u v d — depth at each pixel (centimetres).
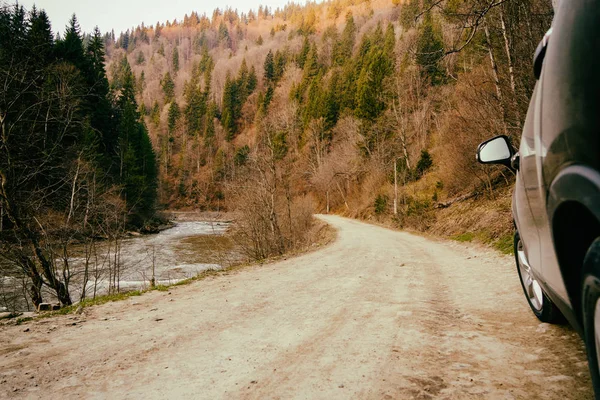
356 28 12412
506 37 1314
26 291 1020
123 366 285
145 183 3756
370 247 1431
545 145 152
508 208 1420
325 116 6838
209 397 226
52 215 975
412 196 3003
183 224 4903
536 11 1036
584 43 125
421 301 483
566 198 126
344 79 7156
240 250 1988
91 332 385
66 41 3753
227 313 456
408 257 1064
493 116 1645
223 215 2273
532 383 217
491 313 394
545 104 155
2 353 320
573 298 144
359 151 5181
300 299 528
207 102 12675
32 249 927
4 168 868
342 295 545
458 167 2464
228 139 10338
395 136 4691
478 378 231
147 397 229
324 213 5897
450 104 3158
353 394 220
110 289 1152
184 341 346
